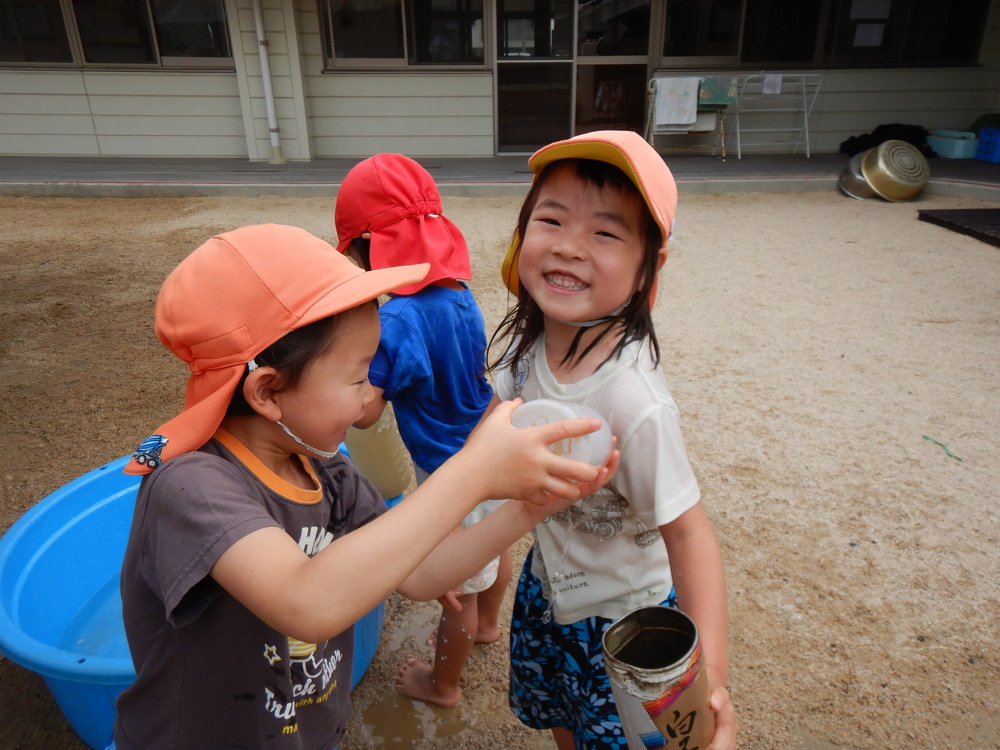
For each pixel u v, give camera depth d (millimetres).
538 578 1462
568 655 1382
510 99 9820
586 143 1075
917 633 2248
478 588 1831
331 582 870
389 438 2477
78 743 1920
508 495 940
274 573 898
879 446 3271
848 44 9773
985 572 2492
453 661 1952
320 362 1001
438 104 9773
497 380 1434
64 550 2141
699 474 3076
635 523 1271
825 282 5559
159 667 1115
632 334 1193
